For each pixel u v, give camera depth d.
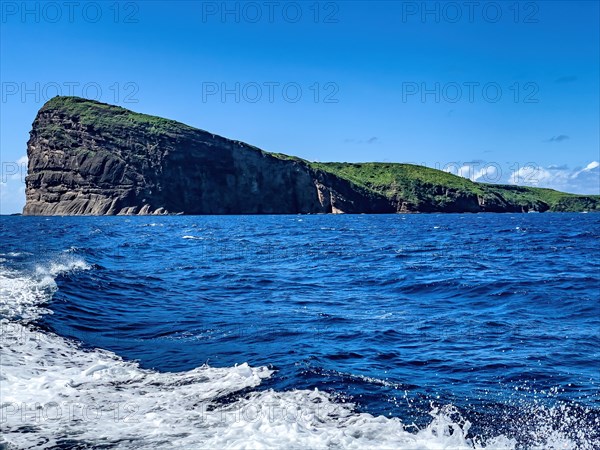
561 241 53.56
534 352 11.41
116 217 157.25
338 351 11.31
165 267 28.69
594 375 9.77
